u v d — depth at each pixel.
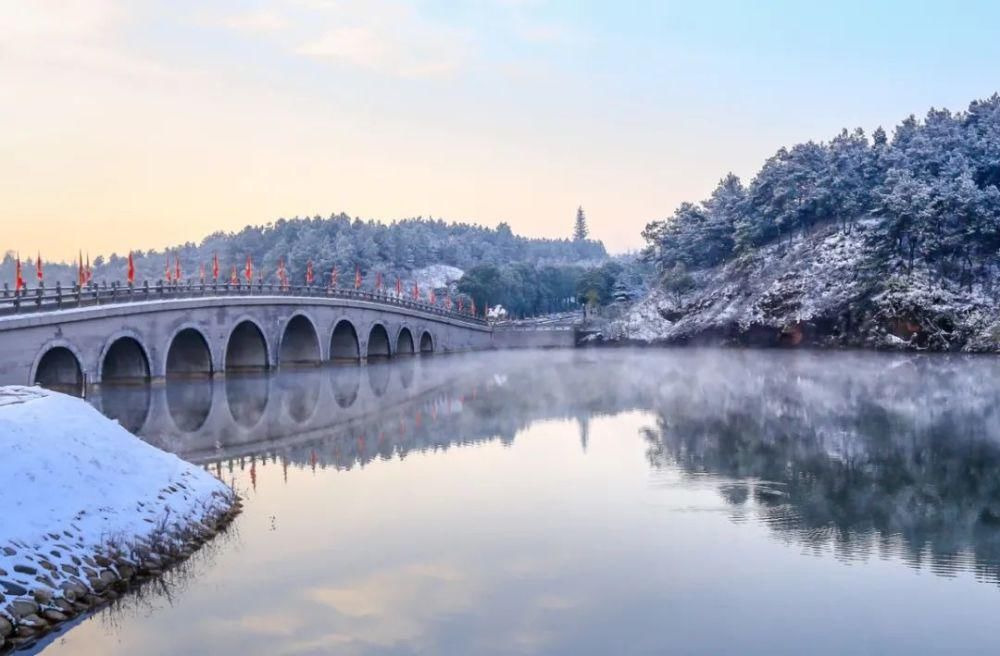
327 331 110.94
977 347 120.81
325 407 69.88
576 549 30.77
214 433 55.22
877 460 46.19
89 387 64.75
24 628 22.39
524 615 24.94
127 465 31.83
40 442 28.89
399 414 65.88
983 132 171.25
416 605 25.62
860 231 156.62
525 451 49.47
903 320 129.75
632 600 25.97
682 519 34.62
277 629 23.95
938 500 37.62
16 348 55.94
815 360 119.38
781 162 188.75
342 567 28.83
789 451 48.94
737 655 22.34
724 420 61.31
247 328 97.56
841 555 30.05
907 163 163.50
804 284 151.00
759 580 27.69
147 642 23.03
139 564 27.14
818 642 23.03
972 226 132.38
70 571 24.88
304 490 39.56
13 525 24.77
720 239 187.38
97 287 68.19
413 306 140.12
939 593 26.45
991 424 58.19
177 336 87.75
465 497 38.28
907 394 76.12
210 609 25.25
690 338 162.00
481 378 98.38
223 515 34.12
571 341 176.62
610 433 55.88
